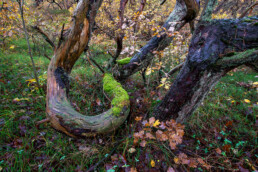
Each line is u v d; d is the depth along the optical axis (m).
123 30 3.02
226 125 2.08
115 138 1.92
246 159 1.57
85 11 1.44
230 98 2.75
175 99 1.65
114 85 2.31
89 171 1.49
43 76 2.51
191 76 1.42
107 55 5.41
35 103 2.50
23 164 1.54
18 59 4.36
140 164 1.57
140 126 2.02
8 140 1.85
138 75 3.96
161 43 2.73
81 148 1.75
